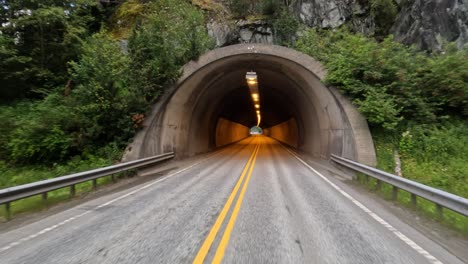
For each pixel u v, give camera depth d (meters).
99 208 8.14
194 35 21.17
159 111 19.08
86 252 4.97
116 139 17.70
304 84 22.72
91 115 17.19
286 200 8.92
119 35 26.66
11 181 13.41
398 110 15.73
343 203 8.73
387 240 5.69
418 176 13.67
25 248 5.19
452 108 17.12
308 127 29.64
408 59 17.36
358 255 4.91
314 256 4.82
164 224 6.55
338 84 18.00
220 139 42.88
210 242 5.39
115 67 18.45
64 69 20.38
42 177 14.11
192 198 9.22
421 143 15.55
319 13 32.16
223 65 21.91
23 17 18.47
